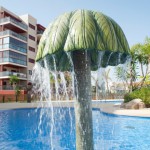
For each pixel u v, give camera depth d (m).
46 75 2.24
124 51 1.69
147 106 17.00
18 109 23.06
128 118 13.25
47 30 1.79
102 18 1.64
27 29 43.06
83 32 1.54
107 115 14.76
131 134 9.38
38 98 28.83
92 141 1.75
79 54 1.82
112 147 7.39
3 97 29.83
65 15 1.69
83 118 1.75
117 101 30.42
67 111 20.36
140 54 32.19
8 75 36.00
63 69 2.32
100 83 2.38
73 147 7.70
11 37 37.59
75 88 1.81
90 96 1.81
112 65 2.31
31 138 9.30
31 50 43.94
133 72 28.36
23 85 38.75
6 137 9.61
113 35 1.62
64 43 1.60
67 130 10.94
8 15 40.34
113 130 10.16
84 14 1.62
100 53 1.96
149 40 32.53
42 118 16.03
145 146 7.62
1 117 17.03
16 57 38.88
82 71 1.81
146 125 11.23
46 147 7.76
